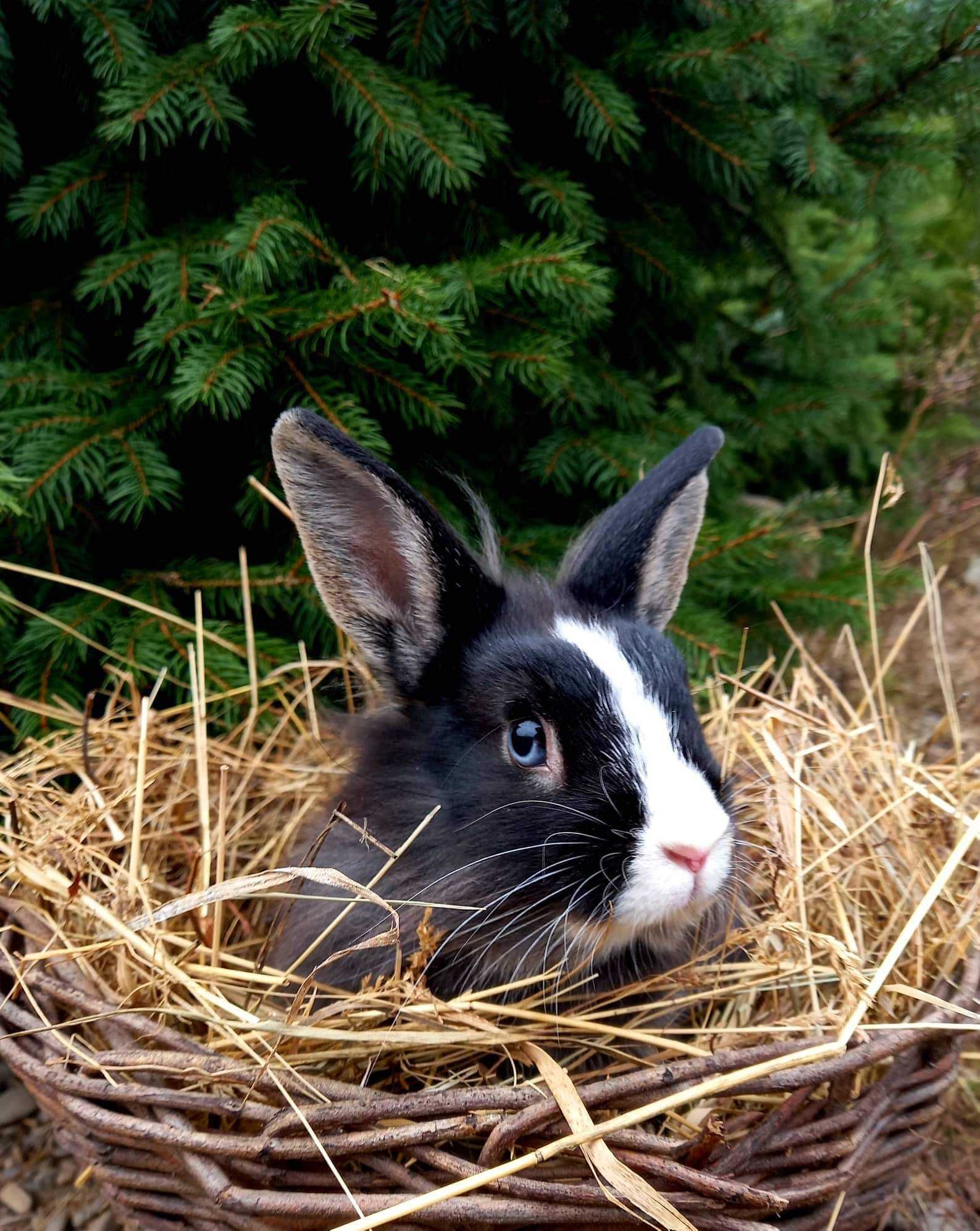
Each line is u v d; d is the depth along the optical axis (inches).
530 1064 15.8
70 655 20.9
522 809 15.7
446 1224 14.6
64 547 21.6
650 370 27.3
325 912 17.1
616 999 16.6
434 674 17.1
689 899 15.2
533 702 16.0
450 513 22.4
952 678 27.8
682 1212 14.4
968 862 18.2
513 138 23.1
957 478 34.4
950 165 25.5
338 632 22.3
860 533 31.8
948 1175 18.7
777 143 24.1
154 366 20.4
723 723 20.7
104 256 20.4
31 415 20.1
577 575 18.2
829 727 20.1
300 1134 14.6
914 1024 15.4
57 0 19.3
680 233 25.0
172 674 21.0
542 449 23.3
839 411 27.7
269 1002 17.0
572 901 15.3
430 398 21.0
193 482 22.7
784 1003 17.6
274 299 20.0
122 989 16.3
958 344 35.7
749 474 29.0
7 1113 19.6
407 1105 14.6
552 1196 14.2
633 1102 15.0
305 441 16.6
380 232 22.2
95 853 17.4
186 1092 14.8
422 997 15.6
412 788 16.8
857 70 24.5
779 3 22.5
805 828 18.5
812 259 33.0
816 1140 15.0
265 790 20.3
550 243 20.5
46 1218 18.4
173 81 19.4
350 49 20.2
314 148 22.0
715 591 24.6
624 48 22.2
